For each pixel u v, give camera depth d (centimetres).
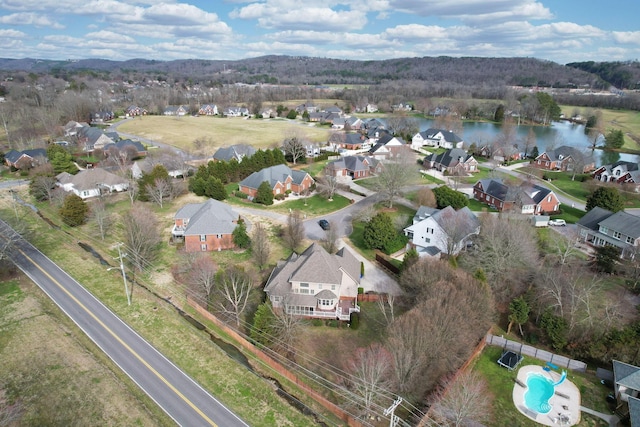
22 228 7281
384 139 13762
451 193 8050
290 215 6900
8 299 5325
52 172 9988
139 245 6159
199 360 4331
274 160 10706
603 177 10769
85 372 4091
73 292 5534
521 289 5262
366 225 6888
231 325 4819
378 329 4769
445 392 3669
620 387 3797
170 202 8806
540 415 3656
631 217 6619
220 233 6581
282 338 4431
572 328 4506
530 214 8125
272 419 3631
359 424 3497
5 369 4109
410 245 6819
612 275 5838
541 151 14362
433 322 3938
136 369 4178
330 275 4991
